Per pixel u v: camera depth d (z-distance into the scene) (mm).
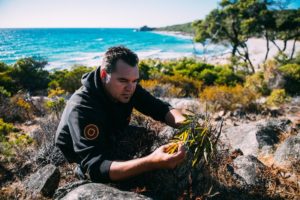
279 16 36219
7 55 64812
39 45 100562
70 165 3307
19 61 16109
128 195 1996
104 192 1989
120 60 2119
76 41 123562
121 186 2225
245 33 35906
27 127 6492
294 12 36031
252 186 2684
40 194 2916
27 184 3082
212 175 2545
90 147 2057
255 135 4320
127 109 2508
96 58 54906
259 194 2588
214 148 2342
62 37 162000
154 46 92688
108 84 2176
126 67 2117
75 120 2148
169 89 10898
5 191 3051
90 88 2213
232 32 38062
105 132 2320
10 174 3469
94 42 116250
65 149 2408
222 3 36594
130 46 93250
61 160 3521
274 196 2617
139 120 3693
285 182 2900
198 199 2094
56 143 2461
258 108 7535
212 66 20078
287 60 22266
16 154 3998
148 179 2266
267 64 14570
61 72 17750
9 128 5746
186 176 2312
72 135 2160
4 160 3793
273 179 2906
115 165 1990
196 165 2309
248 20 34156
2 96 8445
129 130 2625
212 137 2639
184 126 2365
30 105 8039
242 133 4605
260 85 13523
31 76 15727
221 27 37812
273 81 13500
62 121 2402
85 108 2152
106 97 2242
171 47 88250
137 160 1974
